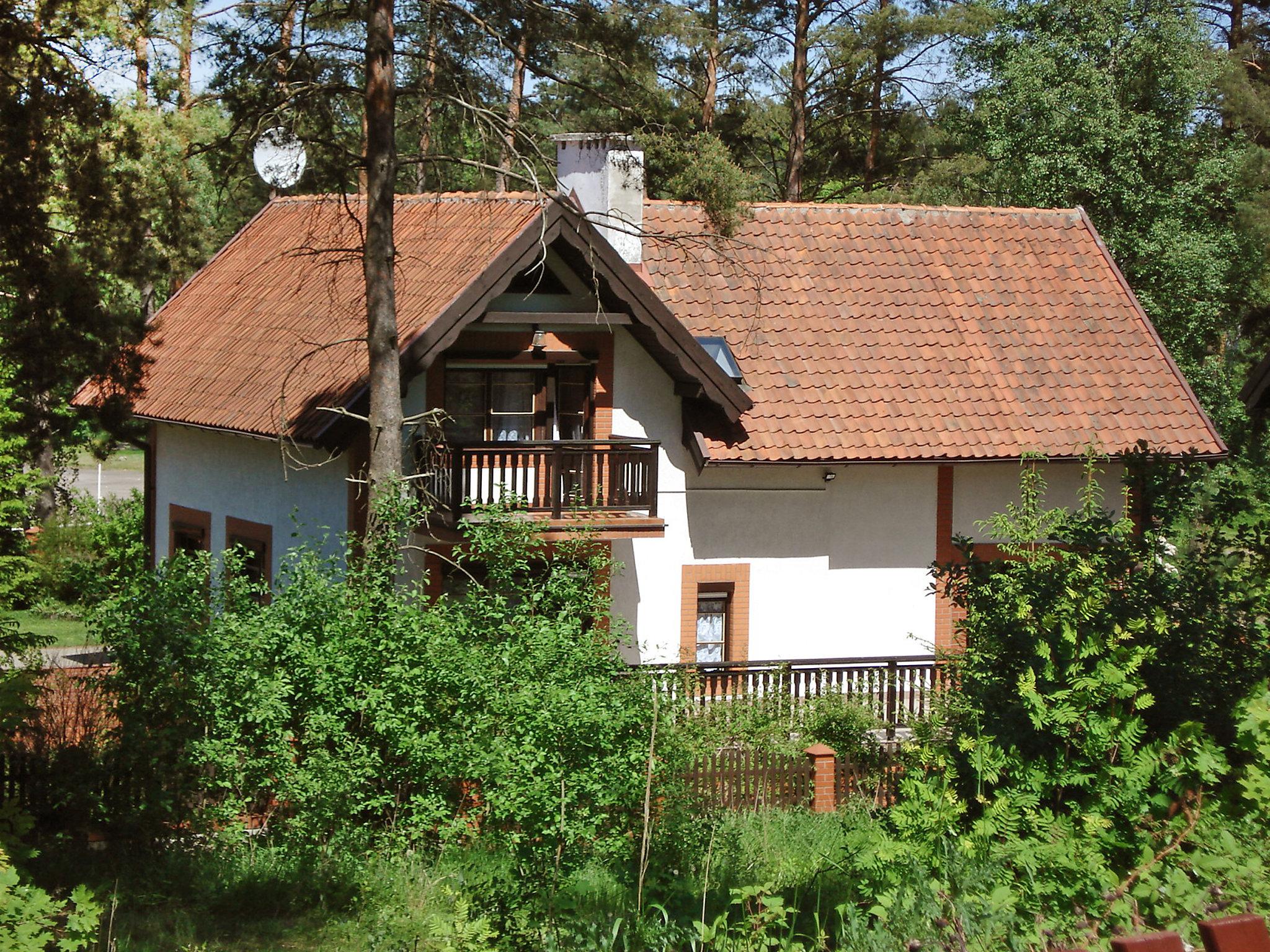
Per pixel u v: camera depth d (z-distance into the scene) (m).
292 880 12.18
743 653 21.38
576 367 20.44
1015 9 37.38
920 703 18.89
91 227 19.88
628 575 20.81
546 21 16.25
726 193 19.16
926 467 22.00
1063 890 6.67
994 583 10.20
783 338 22.41
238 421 20.30
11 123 18.00
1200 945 5.87
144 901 11.68
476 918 11.30
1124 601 9.41
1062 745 7.83
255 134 15.80
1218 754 7.21
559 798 12.23
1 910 8.55
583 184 23.00
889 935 6.55
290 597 13.86
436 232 21.30
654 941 8.34
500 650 13.45
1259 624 9.41
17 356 20.69
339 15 16.41
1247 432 20.61
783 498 21.44
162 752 12.78
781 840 13.68
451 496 18.64
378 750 13.29
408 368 17.86
